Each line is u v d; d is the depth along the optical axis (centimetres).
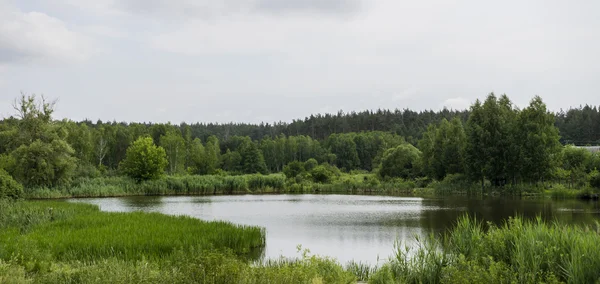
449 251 1394
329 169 10444
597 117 14100
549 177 6469
